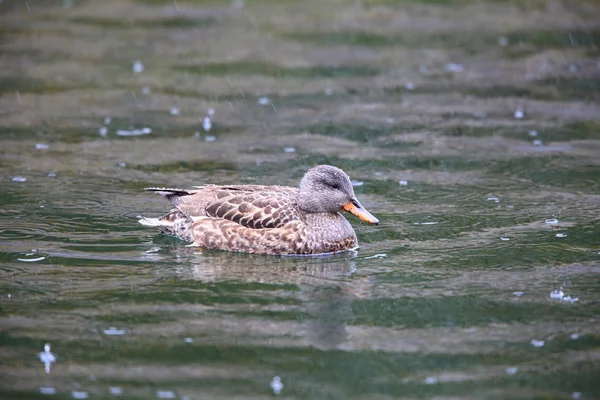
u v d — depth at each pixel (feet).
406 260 45.21
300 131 66.85
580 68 81.00
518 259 45.03
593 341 36.81
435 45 88.02
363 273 43.73
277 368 34.91
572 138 65.05
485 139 65.05
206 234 46.65
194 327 38.04
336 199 46.29
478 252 46.01
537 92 75.41
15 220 49.52
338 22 95.81
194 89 76.33
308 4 103.45
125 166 59.31
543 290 41.50
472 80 78.59
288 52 86.02
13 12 99.86
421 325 38.37
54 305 39.78
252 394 33.04
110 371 34.53
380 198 54.24
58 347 36.19
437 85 77.51
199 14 99.25
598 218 50.52
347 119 69.36
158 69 81.30
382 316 39.17
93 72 80.28
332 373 34.55
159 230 48.98
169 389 33.32
